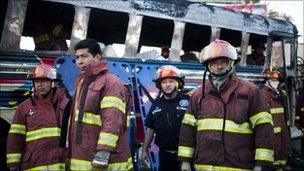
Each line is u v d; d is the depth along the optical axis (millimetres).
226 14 6496
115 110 2465
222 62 2469
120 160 2596
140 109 5020
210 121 2490
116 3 5223
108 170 2531
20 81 4355
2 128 4352
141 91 5164
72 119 2629
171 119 3551
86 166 2492
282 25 7301
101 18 6047
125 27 6613
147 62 5426
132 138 3826
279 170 5086
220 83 2510
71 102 2789
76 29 4895
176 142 3539
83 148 2506
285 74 7035
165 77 3586
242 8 11883
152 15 5547
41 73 2959
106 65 2627
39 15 5707
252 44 7582
